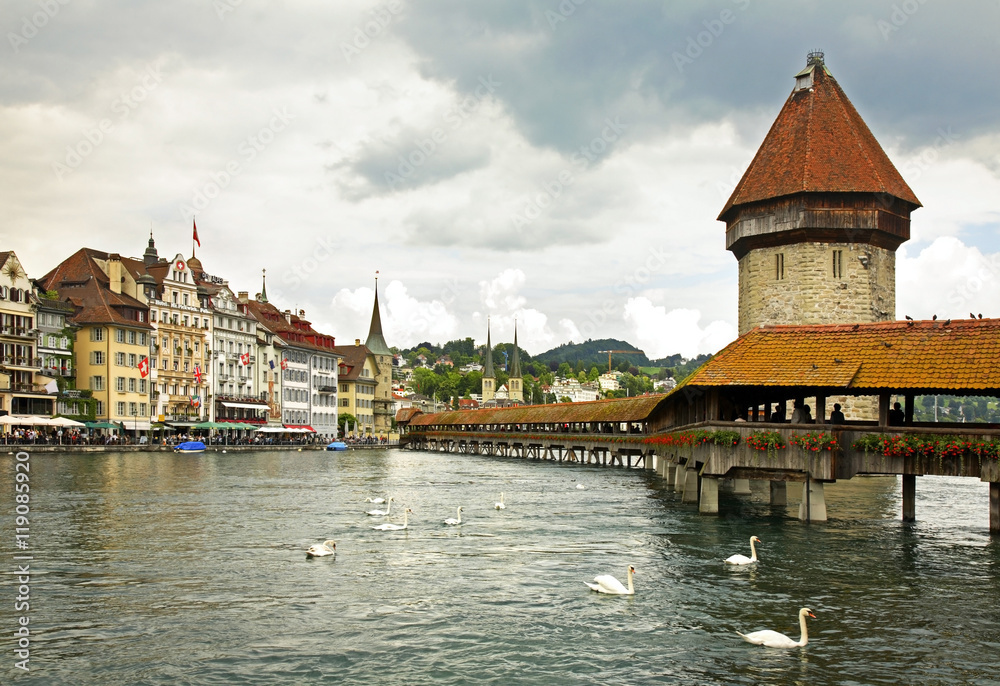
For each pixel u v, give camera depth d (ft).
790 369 99.04
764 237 199.52
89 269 343.87
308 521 114.83
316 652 57.26
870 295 193.98
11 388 286.46
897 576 78.48
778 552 90.12
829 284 193.36
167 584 74.90
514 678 53.06
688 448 115.96
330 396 513.04
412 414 493.36
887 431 96.78
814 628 62.64
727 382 99.40
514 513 125.90
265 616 65.05
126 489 154.20
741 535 101.60
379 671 54.08
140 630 61.52
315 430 489.67
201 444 320.70
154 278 367.04
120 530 104.27
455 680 52.70
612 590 71.82
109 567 81.76
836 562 84.79
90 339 325.01
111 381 325.42
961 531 104.06
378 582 76.23
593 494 159.53
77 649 57.52
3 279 289.74
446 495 157.58
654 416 192.95
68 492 146.30
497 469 253.44
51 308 311.47
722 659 56.24
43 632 60.95
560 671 54.19
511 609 67.36
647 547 93.81
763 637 59.26
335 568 82.12
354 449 445.78
